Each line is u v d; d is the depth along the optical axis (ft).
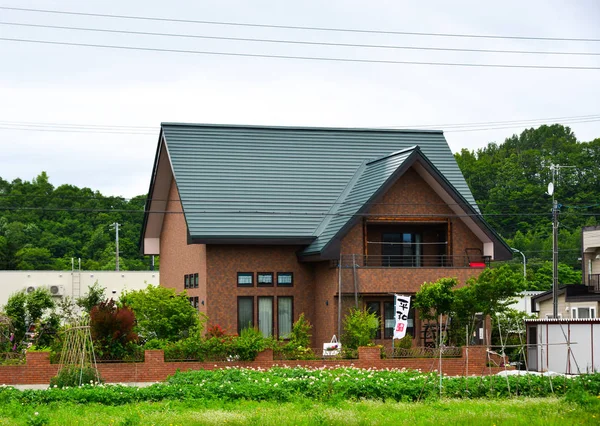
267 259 135.54
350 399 83.51
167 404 78.64
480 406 77.92
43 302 138.92
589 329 111.75
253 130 150.41
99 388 85.81
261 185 141.08
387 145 153.17
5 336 116.47
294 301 135.95
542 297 173.58
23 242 276.00
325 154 149.59
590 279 163.73
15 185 303.68
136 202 303.27
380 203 131.64
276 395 84.38
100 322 107.55
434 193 134.41
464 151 325.21
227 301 132.98
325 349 115.24
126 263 284.41
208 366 107.86
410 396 85.61
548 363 117.08
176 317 119.75
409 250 139.64
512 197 285.43
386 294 131.13
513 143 334.44
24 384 102.83
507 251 136.05
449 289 119.85
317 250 128.98
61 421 68.95
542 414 72.90
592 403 79.25
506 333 131.95
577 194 280.92
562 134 324.80
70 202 297.74
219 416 70.18
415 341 131.23
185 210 133.59
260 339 113.70
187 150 143.95
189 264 143.84
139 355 107.86
